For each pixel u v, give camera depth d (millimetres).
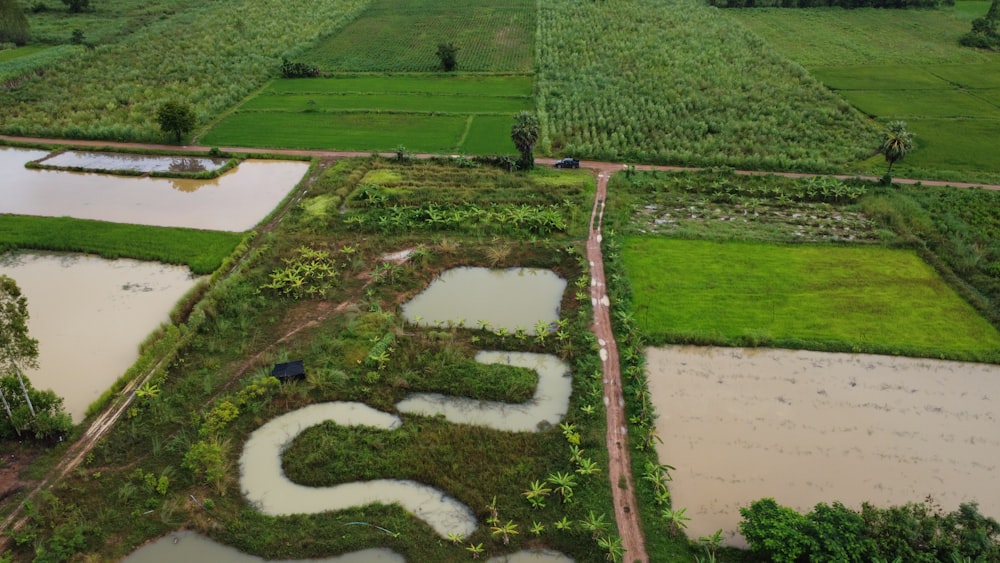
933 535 34469
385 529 37781
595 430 43969
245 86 109375
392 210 71562
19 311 42125
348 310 55781
